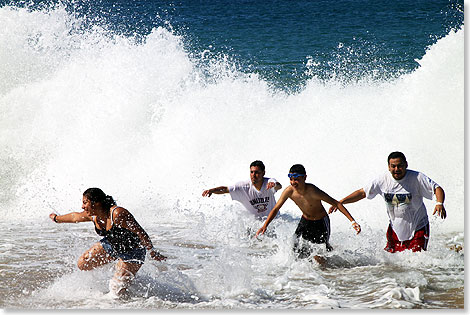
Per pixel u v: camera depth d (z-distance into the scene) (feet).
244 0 462.60
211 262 73.26
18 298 58.95
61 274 67.00
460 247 75.77
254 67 193.47
